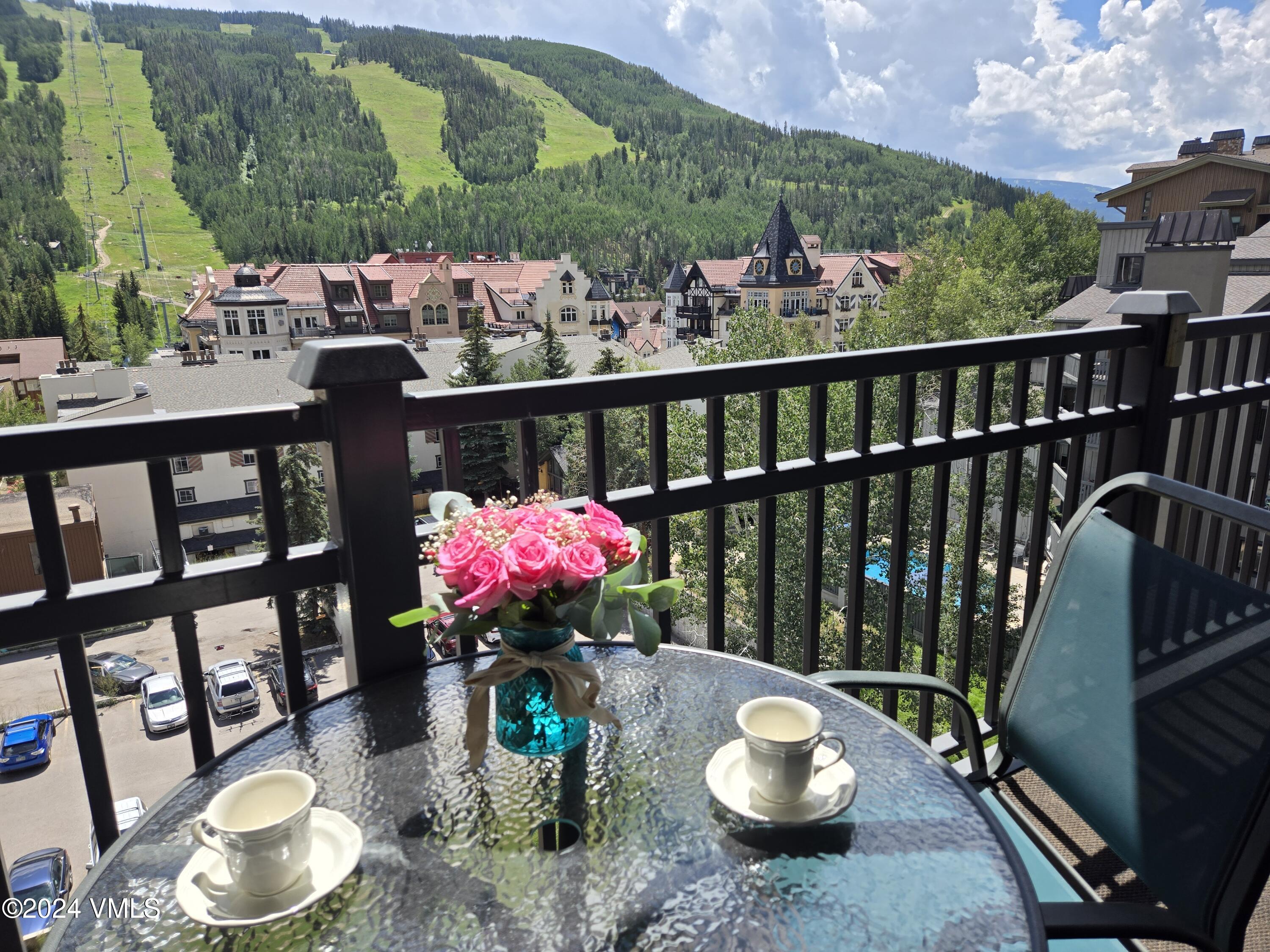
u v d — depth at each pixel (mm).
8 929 1065
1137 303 2141
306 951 705
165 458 1082
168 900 777
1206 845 917
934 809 887
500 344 38844
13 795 14469
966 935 703
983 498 1954
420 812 897
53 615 1041
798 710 903
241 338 55938
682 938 708
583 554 851
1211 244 8000
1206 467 2562
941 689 1260
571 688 874
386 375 1142
